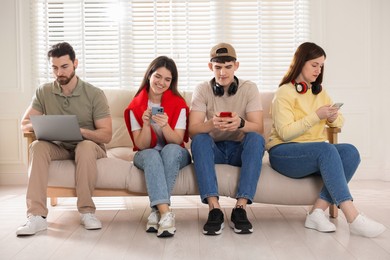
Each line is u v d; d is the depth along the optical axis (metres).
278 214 3.12
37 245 2.45
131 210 3.29
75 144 2.94
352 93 4.54
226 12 4.51
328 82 4.53
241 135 2.94
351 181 4.50
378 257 2.21
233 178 2.76
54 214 3.15
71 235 2.63
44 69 4.48
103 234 2.65
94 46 4.49
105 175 2.80
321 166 2.62
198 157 2.70
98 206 3.43
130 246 2.42
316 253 2.28
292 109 2.86
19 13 4.43
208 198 2.68
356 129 4.56
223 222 2.67
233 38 4.52
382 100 4.53
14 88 4.46
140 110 2.88
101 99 2.99
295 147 2.71
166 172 2.69
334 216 2.96
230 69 2.87
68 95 2.97
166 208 2.62
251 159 2.69
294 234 2.62
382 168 4.56
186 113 2.91
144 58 4.52
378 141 4.57
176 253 2.30
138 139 2.82
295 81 2.93
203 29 4.51
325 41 4.51
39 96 3.03
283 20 4.53
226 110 2.94
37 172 2.72
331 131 2.94
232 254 2.28
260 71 4.53
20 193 4.02
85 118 2.98
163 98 2.91
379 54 4.53
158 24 4.50
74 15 4.48
